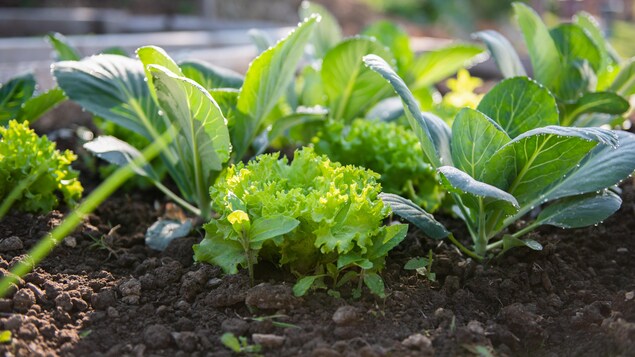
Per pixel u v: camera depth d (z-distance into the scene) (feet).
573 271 3.78
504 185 3.57
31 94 4.37
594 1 9.73
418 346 3.18
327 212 3.37
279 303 3.36
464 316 3.45
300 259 3.51
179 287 3.56
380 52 4.49
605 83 4.65
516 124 3.78
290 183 3.62
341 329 3.26
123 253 3.84
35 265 3.64
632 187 4.55
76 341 3.23
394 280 3.63
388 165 4.20
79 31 8.40
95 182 4.66
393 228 3.48
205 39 6.97
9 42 6.40
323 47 5.58
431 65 5.22
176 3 11.69
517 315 3.39
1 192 3.92
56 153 4.02
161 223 4.05
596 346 3.28
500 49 4.36
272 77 3.99
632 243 4.02
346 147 4.25
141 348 3.21
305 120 4.49
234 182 3.52
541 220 3.76
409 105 3.48
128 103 4.10
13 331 3.18
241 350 3.19
